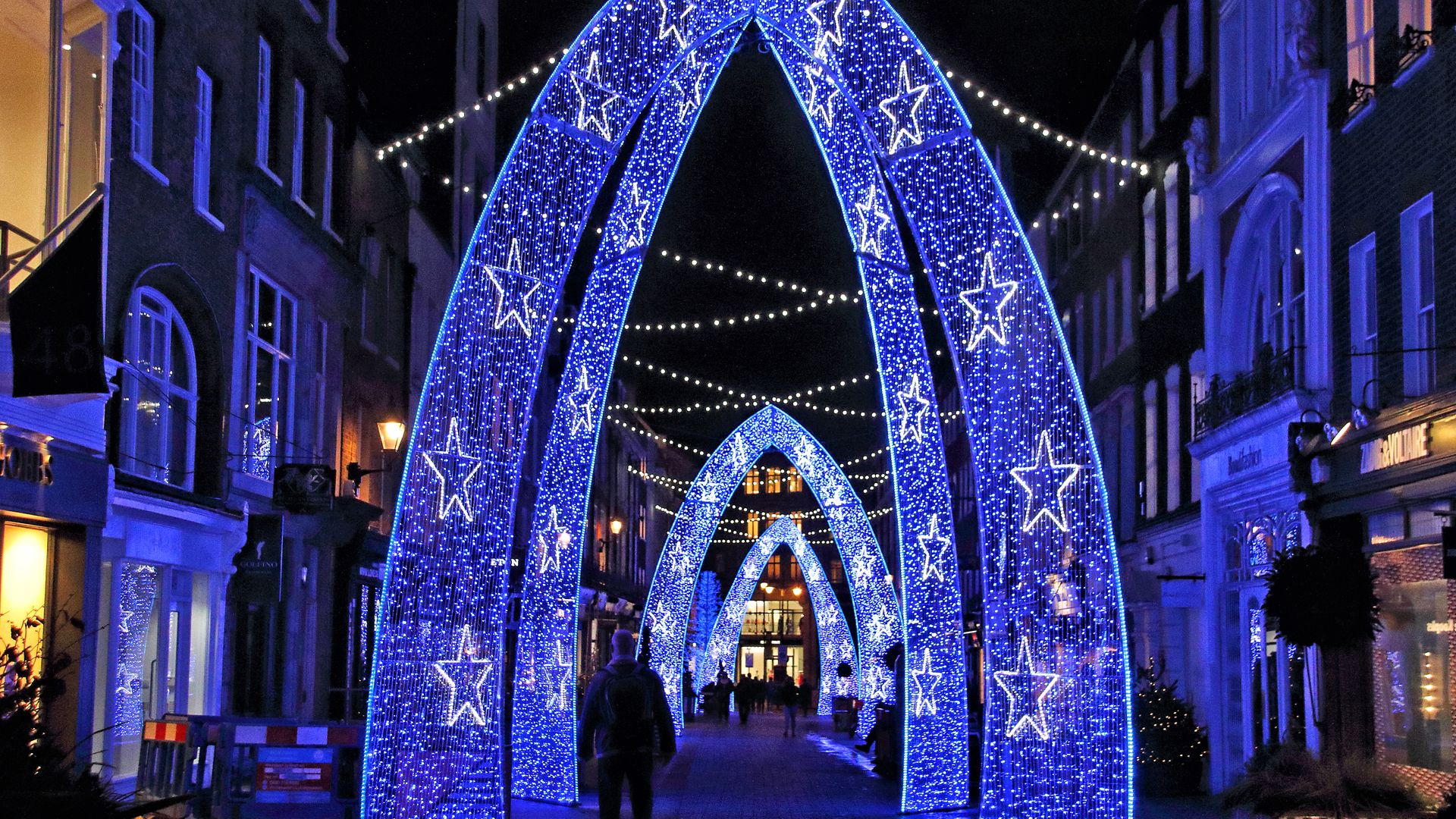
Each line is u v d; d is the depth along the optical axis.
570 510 17.72
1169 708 19.28
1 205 12.58
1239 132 19.50
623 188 16.81
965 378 14.45
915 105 14.38
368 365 25.41
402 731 14.18
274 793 12.51
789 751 30.97
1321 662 15.30
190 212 17.50
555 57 14.72
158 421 17.00
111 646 15.16
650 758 11.39
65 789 7.93
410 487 14.44
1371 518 14.75
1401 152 14.22
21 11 12.73
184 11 17.31
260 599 17.95
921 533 17.03
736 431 33.91
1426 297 13.96
